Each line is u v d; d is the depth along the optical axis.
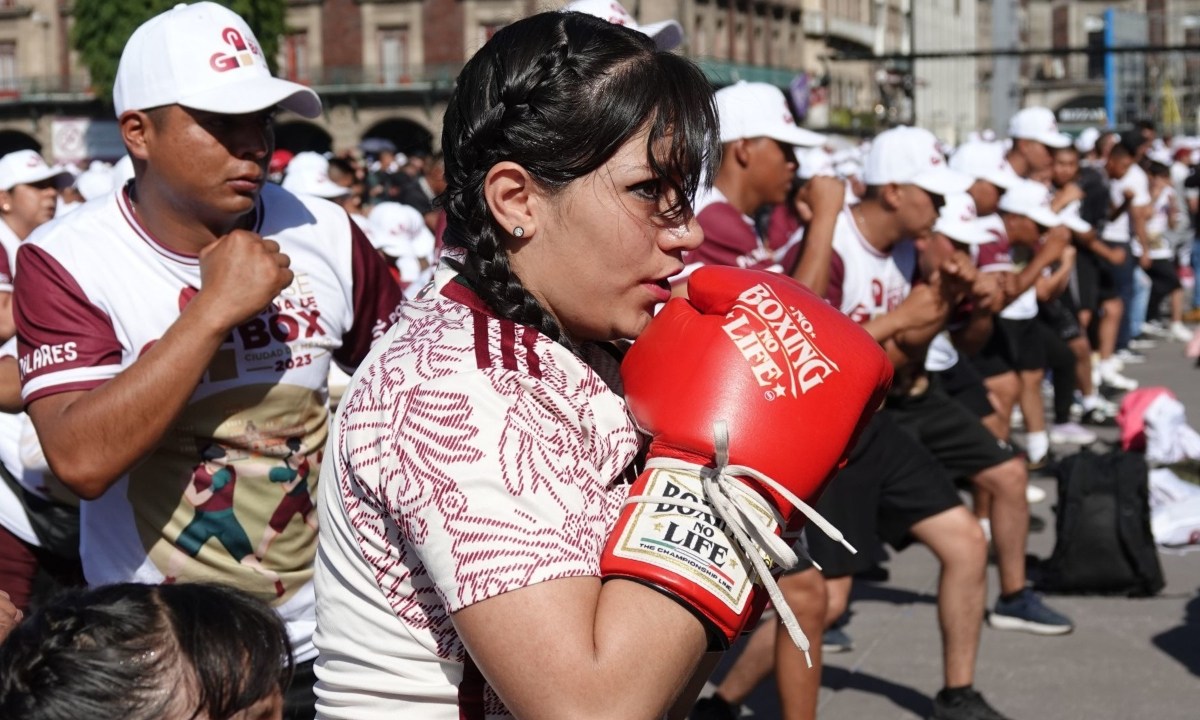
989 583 6.32
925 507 4.42
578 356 1.67
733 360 1.58
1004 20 25.31
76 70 47.38
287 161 10.78
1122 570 6.02
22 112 47.59
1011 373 7.34
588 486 1.53
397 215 9.03
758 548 1.50
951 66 39.81
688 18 39.28
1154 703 4.86
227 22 2.64
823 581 3.79
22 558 3.59
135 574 2.63
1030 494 7.73
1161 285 14.55
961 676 4.54
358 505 1.58
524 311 1.58
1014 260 11.60
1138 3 64.31
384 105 46.06
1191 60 37.28
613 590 1.46
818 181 4.04
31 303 2.60
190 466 2.61
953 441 5.31
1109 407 10.41
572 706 1.41
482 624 1.44
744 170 4.11
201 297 2.44
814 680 3.80
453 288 1.62
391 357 1.59
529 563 1.44
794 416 1.56
